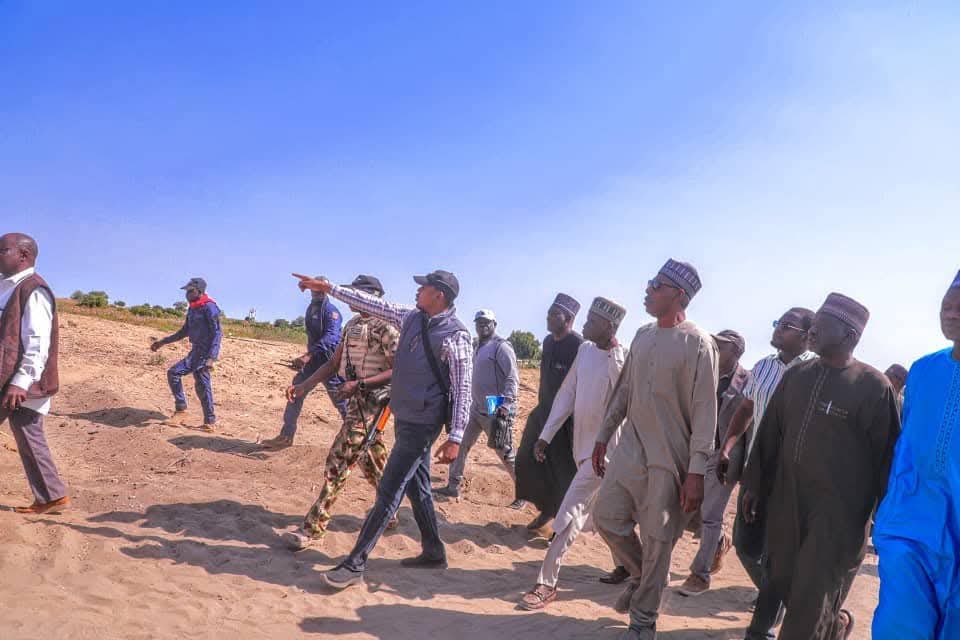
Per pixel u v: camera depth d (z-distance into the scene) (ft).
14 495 21.34
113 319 79.77
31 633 13.47
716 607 19.10
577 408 19.39
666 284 15.55
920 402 12.01
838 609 13.56
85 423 33.19
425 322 18.19
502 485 30.01
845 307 13.50
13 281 18.75
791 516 13.84
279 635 14.90
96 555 17.46
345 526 22.38
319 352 30.42
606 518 15.74
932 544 11.36
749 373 19.26
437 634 15.65
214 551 18.86
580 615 17.38
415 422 17.97
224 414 39.32
